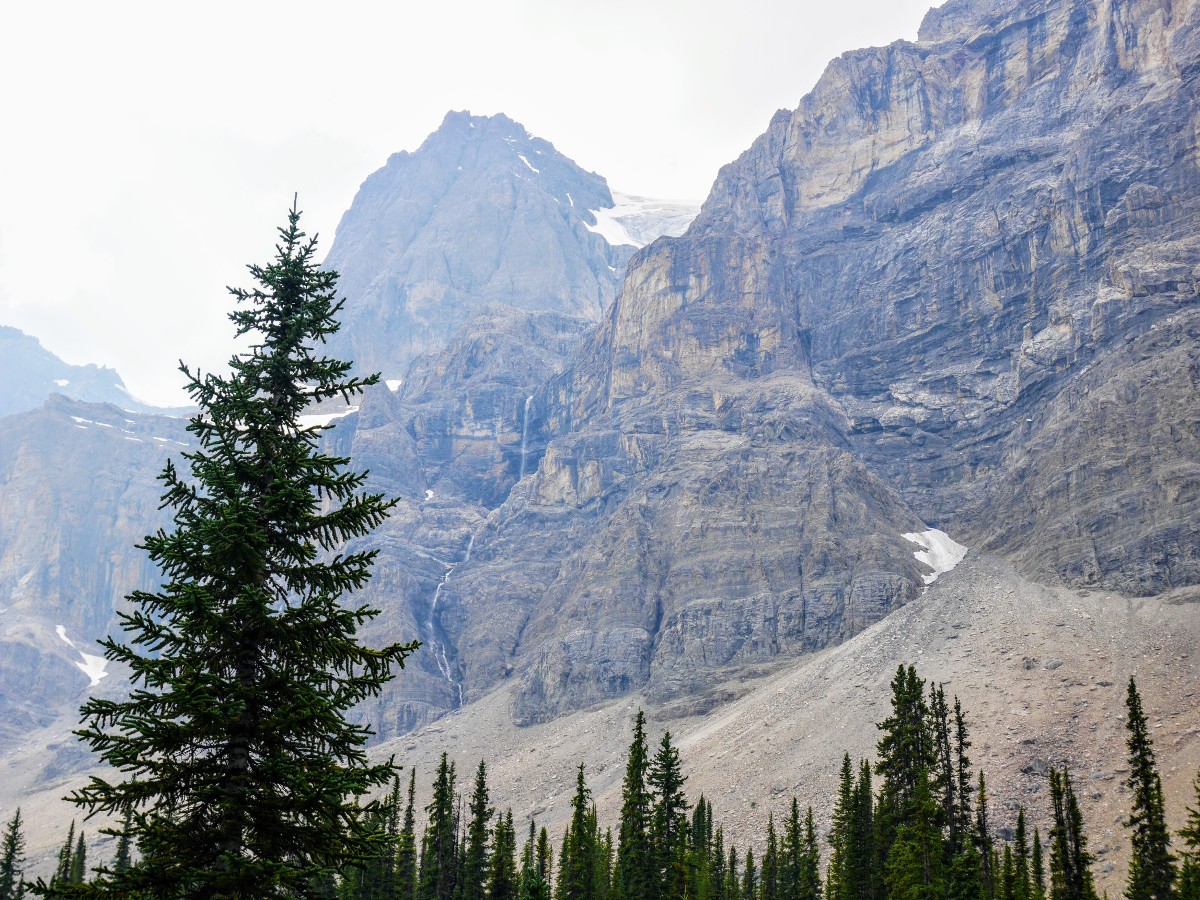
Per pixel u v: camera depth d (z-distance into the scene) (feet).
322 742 81.46
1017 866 312.29
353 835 80.28
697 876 341.82
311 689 78.74
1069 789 320.91
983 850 324.60
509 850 360.07
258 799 77.00
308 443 87.10
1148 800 292.81
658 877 318.65
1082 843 300.61
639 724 342.85
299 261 88.63
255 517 80.07
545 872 412.77
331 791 77.56
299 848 78.79
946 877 280.51
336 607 81.66
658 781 335.67
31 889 71.82
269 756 79.66
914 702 331.57
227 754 78.69
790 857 394.73
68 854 395.34
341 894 298.35
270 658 83.05
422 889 363.35
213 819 77.77
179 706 75.97
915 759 323.37
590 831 396.16
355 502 84.43
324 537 84.43
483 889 354.33
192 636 79.77
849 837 334.24
